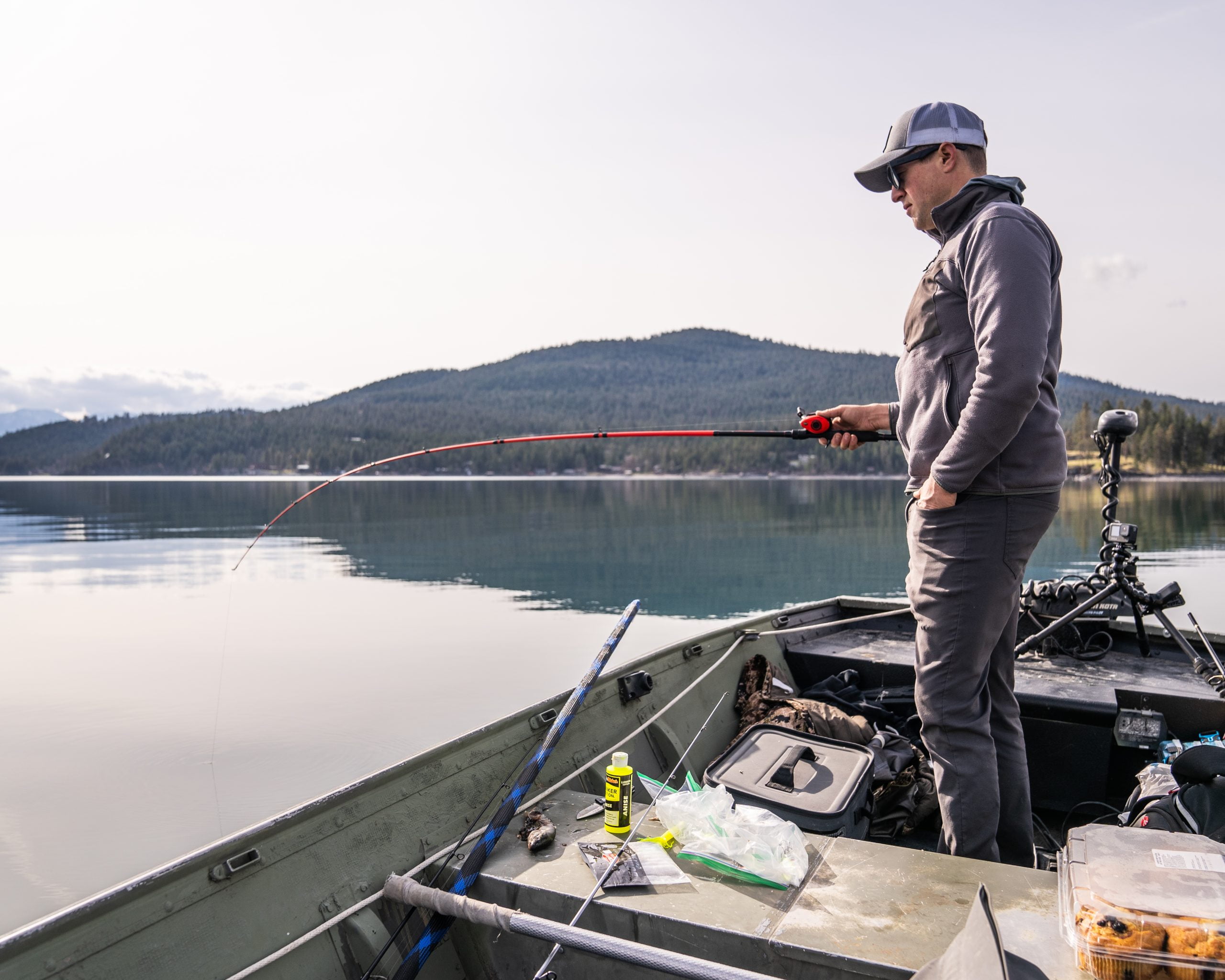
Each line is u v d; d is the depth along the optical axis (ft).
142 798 25.31
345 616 55.98
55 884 20.08
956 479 6.18
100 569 83.10
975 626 6.56
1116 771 10.35
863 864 6.06
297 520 144.36
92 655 45.80
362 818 6.25
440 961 6.07
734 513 153.17
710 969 4.61
